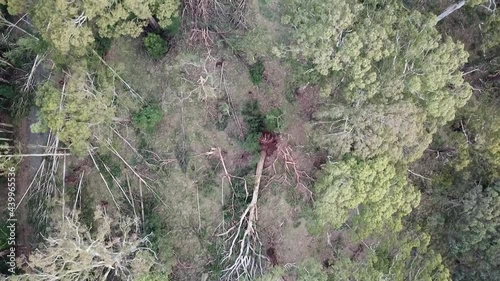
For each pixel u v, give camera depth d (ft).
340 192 72.84
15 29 84.79
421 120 73.26
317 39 72.38
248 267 84.58
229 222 86.63
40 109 75.72
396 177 75.51
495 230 85.81
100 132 80.23
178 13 80.74
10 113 85.76
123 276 77.51
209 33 85.51
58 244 69.26
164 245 84.79
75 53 74.13
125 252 74.84
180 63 85.30
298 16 74.38
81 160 85.71
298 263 86.33
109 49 85.56
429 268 82.84
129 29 73.10
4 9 83.82
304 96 86.07
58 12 67.21
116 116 84.74
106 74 81.46
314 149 85.40
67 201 83.56
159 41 83.30
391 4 77.25
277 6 84.89
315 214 79.92
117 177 86.07
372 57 72.08
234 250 86.07
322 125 79.56
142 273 75.15
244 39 85.25
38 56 77.82
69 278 70.28
